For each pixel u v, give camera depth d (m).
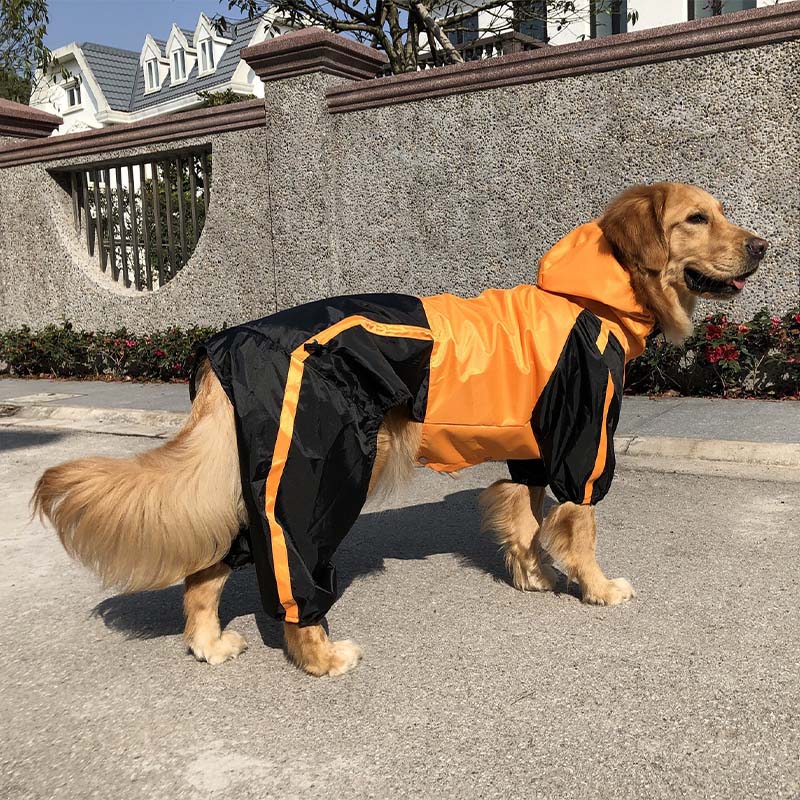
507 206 7.71
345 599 3.49
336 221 8.70
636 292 3.38
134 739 2.48
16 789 2.24
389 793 2.14
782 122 6.36
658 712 2.46
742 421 5.81
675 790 2.09
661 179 6.94
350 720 2.52
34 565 4.12
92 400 8.56
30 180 11.15
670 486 4.79
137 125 9.94
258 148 9.08
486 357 3.04
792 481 4.72
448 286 8.18
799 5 6.15
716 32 6.47
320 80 8.40
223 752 2.38
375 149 8.34
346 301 3.01
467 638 3.06
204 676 2.88
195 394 2.94
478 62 7.59
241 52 8.73
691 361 6.95
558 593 3.48
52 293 11.26
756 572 3.49
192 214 10.06
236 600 3.62
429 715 2.52
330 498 2.69
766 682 2.60
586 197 7.30
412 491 5.14
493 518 3.57
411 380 2.95
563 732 2.38
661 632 3.00
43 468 6.02
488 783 2.16
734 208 6.67
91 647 3.16
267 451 2.60
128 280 10.92
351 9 12.05
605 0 13.39
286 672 2.89
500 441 3.14
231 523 2.69
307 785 2.20
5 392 9.55
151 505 2.58
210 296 9.81
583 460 3.09
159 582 2.69
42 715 2.65
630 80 6.93
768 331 6.50
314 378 2.69
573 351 3.10
